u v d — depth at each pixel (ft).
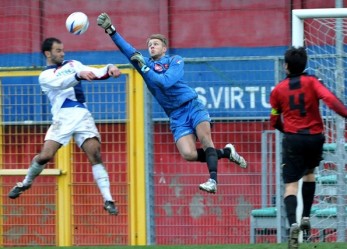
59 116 115.44
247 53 142.41
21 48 146.30
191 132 110.01
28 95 130.41
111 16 145.38
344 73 129.08
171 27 144.05
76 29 115.24
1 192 130.62
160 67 108.99
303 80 98.02
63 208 128.67
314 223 127.75
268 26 142.00
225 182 129.90
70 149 128.16
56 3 147.02
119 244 128.06
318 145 98.73
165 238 129.59
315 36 134.31
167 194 130.00
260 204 128.77
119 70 115.44
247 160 130.31
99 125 129.49
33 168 116.26
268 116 130.41
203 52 143.23
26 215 130.00
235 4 142.92
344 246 110.01
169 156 129.70
